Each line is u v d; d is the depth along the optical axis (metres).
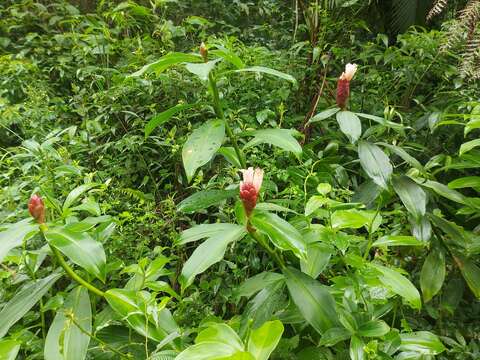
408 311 1.83
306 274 1.22
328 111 1.57
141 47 2.85
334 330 1.10
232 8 3.99
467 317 1.96
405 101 2.92
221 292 1.83
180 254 2.02
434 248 1.71
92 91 2.83
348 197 1.73
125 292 1.11
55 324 1.12
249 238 1.78
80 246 1.06
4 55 3.30
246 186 1.11
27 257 1.41
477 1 1.73
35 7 3.59
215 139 1.25
